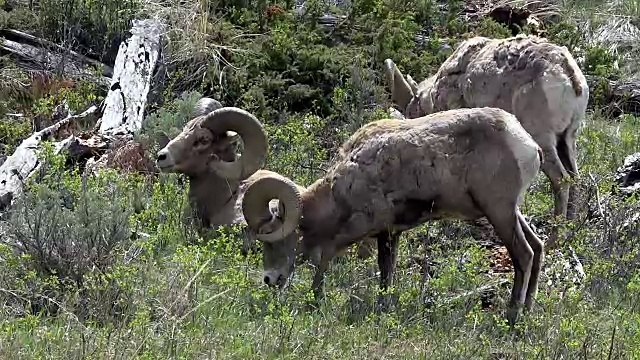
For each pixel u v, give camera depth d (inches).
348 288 824.3
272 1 1557.6
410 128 797.2
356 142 816.9
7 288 756.6
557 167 990.4
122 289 744.3
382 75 1393.9
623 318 776.9
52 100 1236.5
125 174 1039.0
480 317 770.2
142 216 915.4
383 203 799.7
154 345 657.6
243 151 936.3
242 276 787.4
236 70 1376.7
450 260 860.0
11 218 831.7
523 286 780.6
